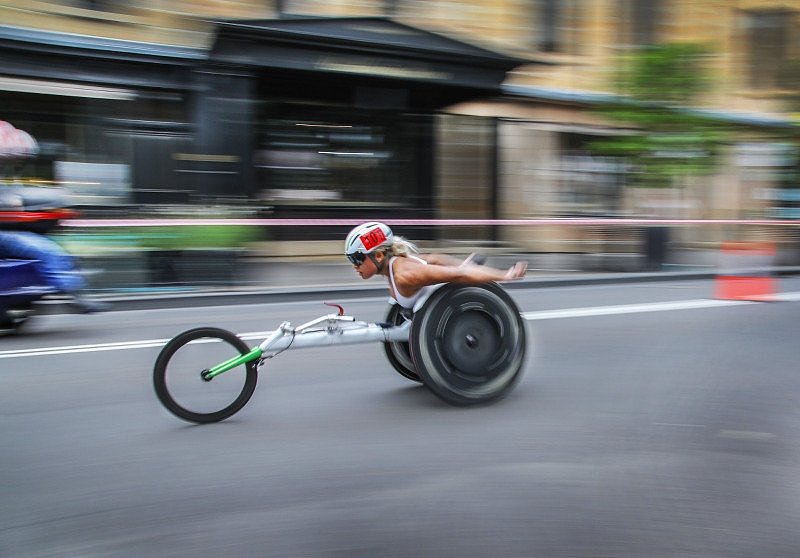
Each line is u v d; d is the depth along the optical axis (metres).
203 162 8.78
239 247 7.88
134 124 9.41
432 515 2.62
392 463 3.11
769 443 3.36
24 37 8.68
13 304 5.54
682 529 2.52
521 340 3.98
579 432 3.49
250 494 2.80
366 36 9.16
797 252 9.75
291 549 2.37
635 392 4.16
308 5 10.88
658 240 9.57
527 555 2.33
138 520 2.58
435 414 3.76
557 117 11.67
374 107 10.43
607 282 8.88
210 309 7.04
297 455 3.21
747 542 2.43
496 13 11.94
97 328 6.09
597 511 2.65
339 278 8.42
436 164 11.65
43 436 3.46
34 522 2.56
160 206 8.20
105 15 9.55
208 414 3.64
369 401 4.01
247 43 8.74
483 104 12.18
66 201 6.00
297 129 10.73
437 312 3.77
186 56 9.51
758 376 4.50
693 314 6.62
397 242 3.90
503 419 3.69
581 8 10.56
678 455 3.20
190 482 2.92
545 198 11.71
